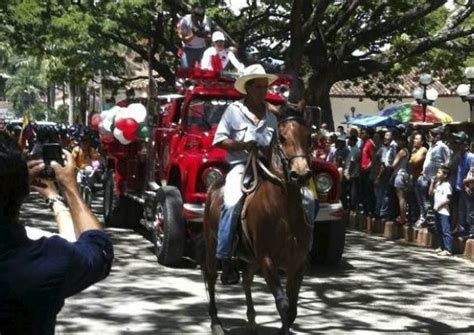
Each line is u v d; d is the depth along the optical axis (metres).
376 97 27.34
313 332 8.05
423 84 23.14
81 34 22.23
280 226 6.75
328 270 11.74
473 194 13.02
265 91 7.18
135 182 14.77
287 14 24.45
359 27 22.86
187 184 11.15
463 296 10.02
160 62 26.12
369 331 8.14
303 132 6.56
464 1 22.67
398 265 12.28
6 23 22.22
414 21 21.23
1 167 2.70
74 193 2.91
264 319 8.59
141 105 14.09
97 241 2.81
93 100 45.47
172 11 22.14
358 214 17.20
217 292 9.96
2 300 2.62
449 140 14.36
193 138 11.58
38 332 2.65
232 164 7.46
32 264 2.66
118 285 10.16
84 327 8.07
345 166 17.95
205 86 11.78
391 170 15.73
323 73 21.09
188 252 11.83
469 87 20.92
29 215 17.16
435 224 13.74
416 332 8.14
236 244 7.20
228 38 14.43
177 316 8.62
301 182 6.41
